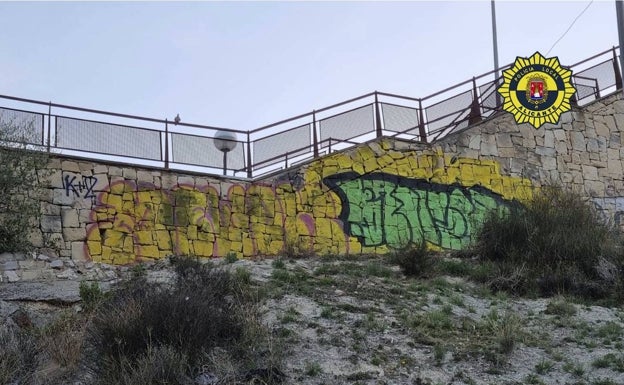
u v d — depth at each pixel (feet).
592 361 42.11
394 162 72.13
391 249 68.03
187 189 64.34
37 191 58.29
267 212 66.33
